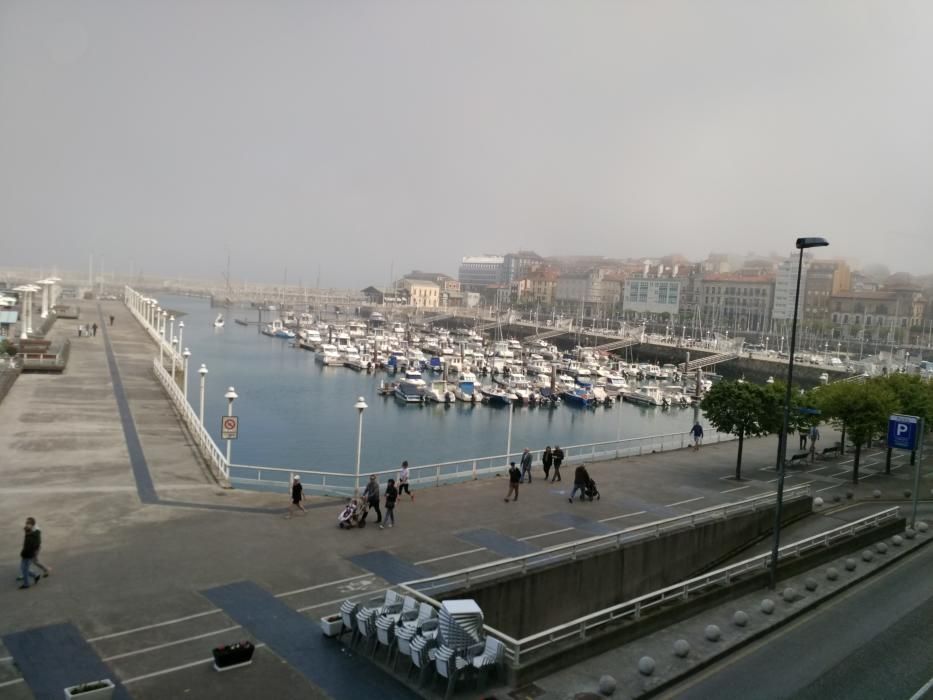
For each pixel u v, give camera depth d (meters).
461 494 37.06
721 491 41.88
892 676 21.16
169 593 22.17
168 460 38.53
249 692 17.03
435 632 18.22
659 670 20.52
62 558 24.47
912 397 55.91
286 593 22.66
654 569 31.91
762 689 20.03
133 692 16.75
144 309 138.38
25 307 88.62
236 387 115.56
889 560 32.88
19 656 18.06
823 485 47.56
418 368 143.00
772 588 28.31
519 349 187.38
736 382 47.94
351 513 29.58
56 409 50.50
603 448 82.81
